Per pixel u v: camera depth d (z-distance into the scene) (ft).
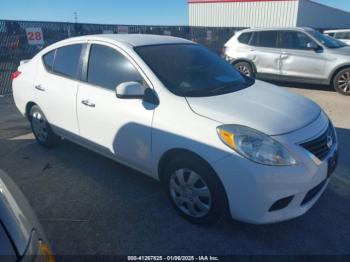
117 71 10.18
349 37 53.36
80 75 11.39
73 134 11.97
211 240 8.24
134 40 10.85
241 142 7.29
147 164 9.40
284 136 7.48
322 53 24.77
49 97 12.53
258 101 8.95
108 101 10.06
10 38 26.20
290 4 70.85
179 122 8.23
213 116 7.94
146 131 8.96
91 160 13.25
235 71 11.73
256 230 8.56
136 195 10.46
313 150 7.75
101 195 10.51
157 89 9.00
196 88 9.45
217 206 7.98
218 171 7.56
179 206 9.02
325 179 8.24
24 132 16.84
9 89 27.07
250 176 7.15
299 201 7.67
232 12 79.00
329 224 8.79
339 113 19.62
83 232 8.69
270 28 27.94
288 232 8.48
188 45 11.81
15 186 6.04
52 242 8.31
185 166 8.32
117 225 8.95
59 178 11.75
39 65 13.47
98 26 32.71
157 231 8.64
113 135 10.14
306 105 9.39
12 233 4.48
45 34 28.43
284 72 26.86
